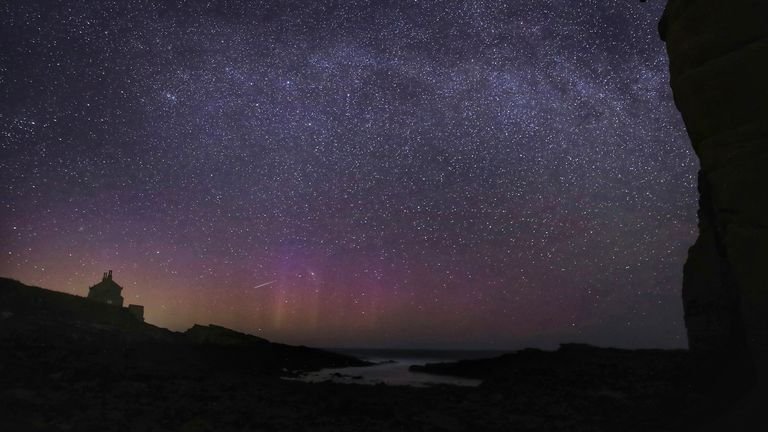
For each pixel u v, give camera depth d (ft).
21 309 99.66
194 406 47.57
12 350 68.64
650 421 38.65
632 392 62.23
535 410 52.70
